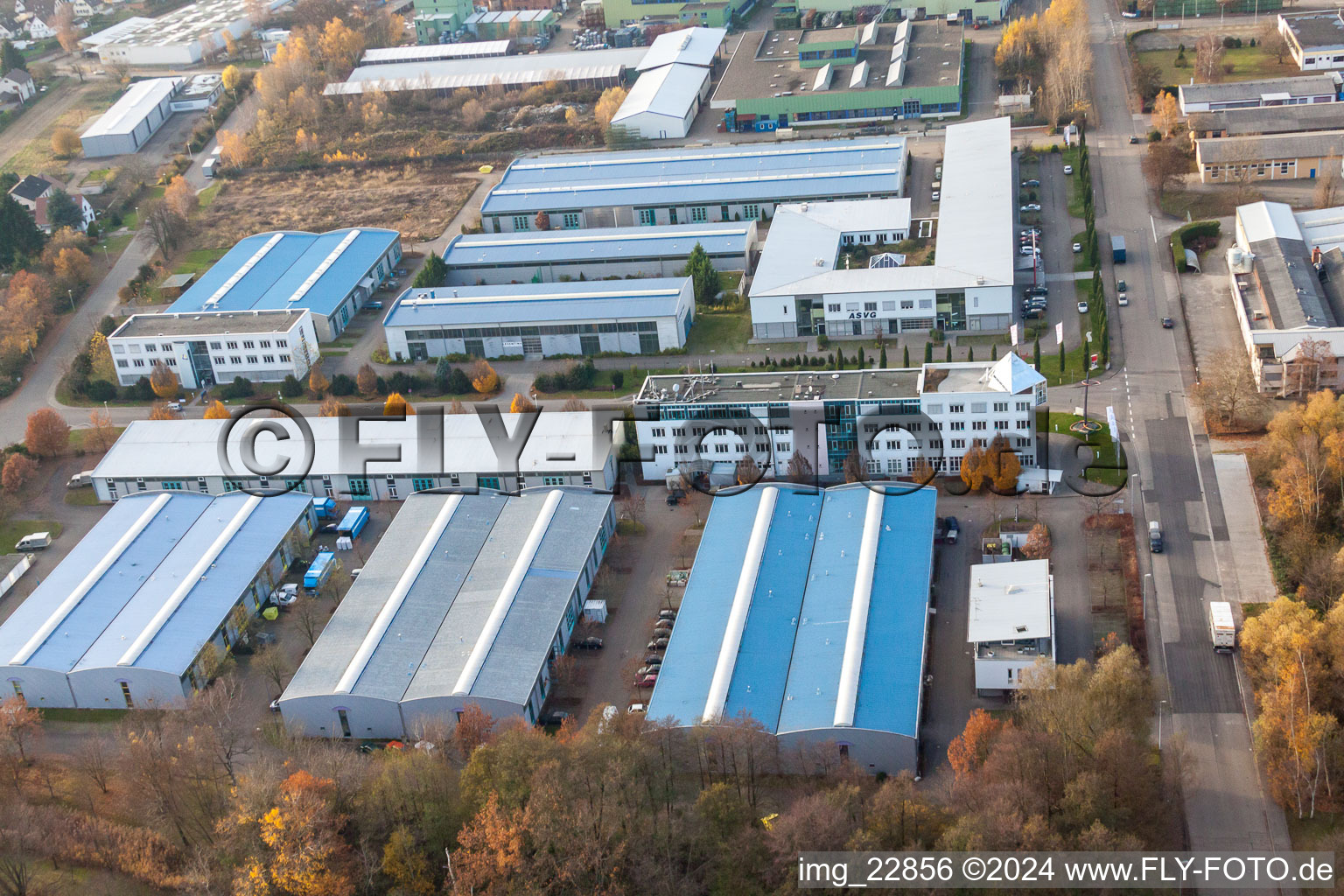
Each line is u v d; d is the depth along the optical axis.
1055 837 134.50
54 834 159.25
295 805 149.38
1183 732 161.12
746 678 170.38
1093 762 144.38
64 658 188.88
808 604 183.38
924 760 162.25
